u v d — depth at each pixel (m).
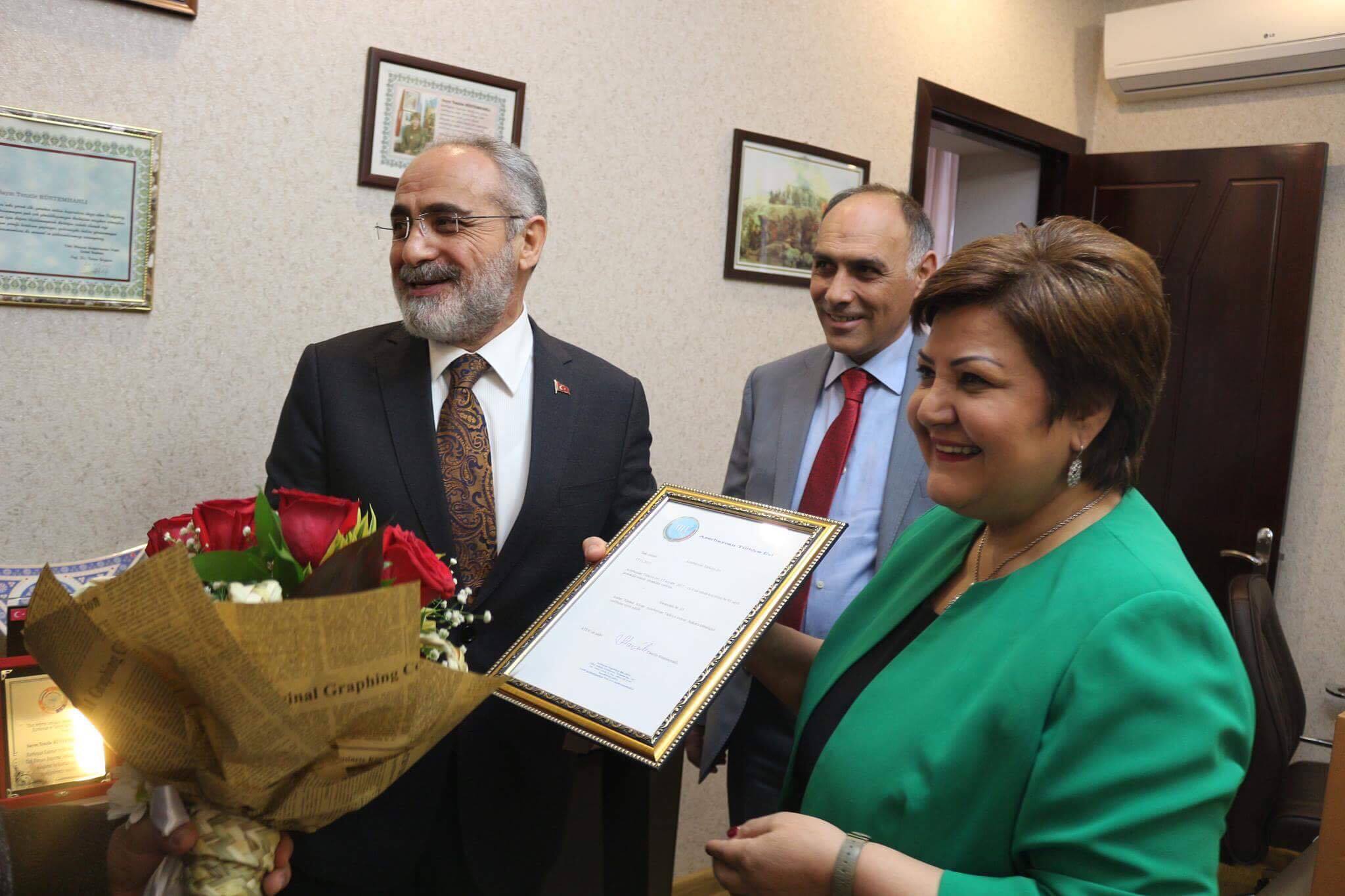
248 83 1.92
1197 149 3.65
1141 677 0.82
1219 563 3.64
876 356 1.88
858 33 3.09
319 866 1.32
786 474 1.94
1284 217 3.49
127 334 1.82
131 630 0.76
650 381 2.69
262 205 1.96
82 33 1.72
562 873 1.88
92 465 1.79
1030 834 0.85
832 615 1.77
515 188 1.49
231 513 0.97
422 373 1.51
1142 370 0.92
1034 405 0.91
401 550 0.94
